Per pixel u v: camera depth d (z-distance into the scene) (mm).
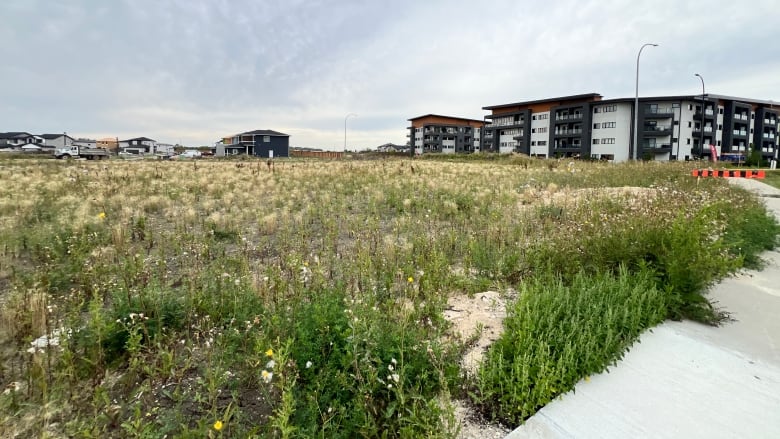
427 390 2971
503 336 3582
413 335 3359
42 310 3916
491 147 84438
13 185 13930
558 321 3818
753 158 38062
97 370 3160
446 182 16812
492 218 8555
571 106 67750
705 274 4652
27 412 2754
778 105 74250
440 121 105250
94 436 2461
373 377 2775
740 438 2781
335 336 3219
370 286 4602
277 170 23578
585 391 3221
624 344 3721
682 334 4160
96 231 7355
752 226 7902
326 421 2570
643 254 5332
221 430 2502
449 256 6434
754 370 3576
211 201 11469
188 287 4430
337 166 27812
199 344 3688
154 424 2670
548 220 8148
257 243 7434
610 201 9633
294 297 4227
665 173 18547
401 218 9398
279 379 2885
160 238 7551
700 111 62531
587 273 5312
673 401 3145
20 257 6387
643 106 62094
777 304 4984
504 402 2938
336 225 8352
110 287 4637
